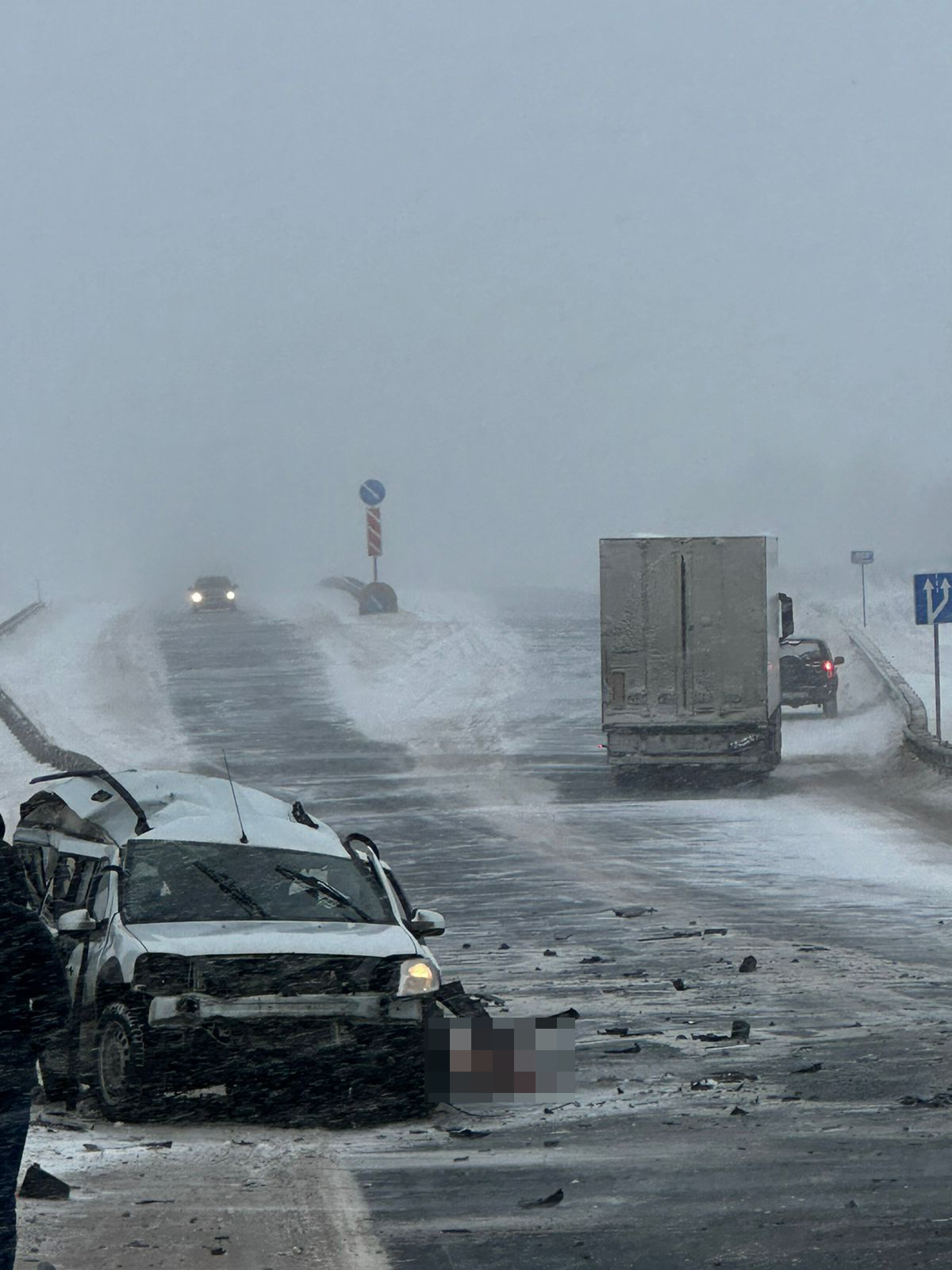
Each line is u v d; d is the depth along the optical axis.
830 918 49.84
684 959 43.31
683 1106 27.59
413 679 146.88
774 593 90.81
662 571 86.81
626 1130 26.02
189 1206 21.61
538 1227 20.31
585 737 110.12
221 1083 27.67
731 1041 33.03
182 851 32.19
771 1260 18.52
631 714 86.94
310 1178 23.34
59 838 37.38
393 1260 18.95
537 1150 24.92
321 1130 27.83
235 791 36.53
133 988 27.80
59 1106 30.23
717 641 86.44
